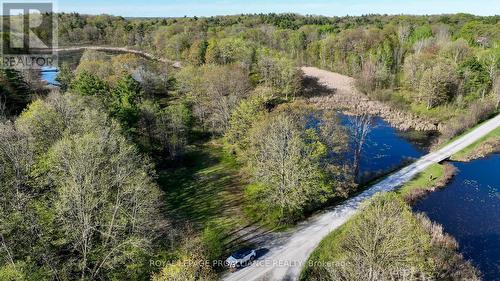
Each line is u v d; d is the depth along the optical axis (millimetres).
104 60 143125
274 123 61062
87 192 41469
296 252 48312
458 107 110938
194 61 148625
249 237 52125
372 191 64750
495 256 49344
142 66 126688
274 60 127312
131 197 45281
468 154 82188
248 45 147250
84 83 91062
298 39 176125
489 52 131625
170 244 46656
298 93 129125
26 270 34719
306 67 163875
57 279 37844
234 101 90062
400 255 36281
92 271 38875
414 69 125312
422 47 157250
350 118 106188
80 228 39500
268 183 56125
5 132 49812
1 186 43500
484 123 100125
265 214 57281
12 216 39000
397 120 107188
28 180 46531
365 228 38438
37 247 38531
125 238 41781
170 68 144875
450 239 51094
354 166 69250
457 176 73062
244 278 43750
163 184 69188
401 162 79188
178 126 79750
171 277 33906
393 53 154125
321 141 64062
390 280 34219
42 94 106438
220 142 89438
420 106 116250
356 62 150375
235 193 65250
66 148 46906
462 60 132500
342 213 57156
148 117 79938
